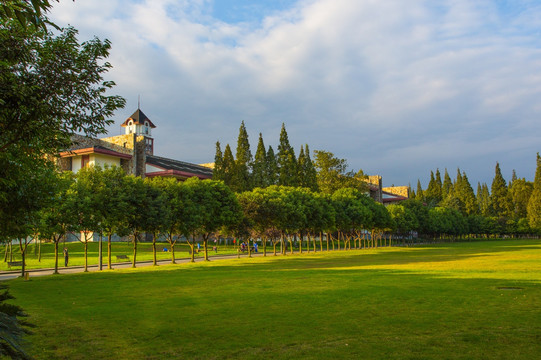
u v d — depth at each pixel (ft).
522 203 465.06
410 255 177.58
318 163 337.72
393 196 492.54
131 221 123.54
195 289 67.36
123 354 31.48
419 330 36.88
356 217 249.14
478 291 59.62
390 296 55.83
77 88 33.73
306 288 65.77
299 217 194.08
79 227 108.99
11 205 57.06
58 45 32.78
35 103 30.30
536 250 193.98
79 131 35.68
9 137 32.19
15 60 31.17
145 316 45.24
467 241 432.66
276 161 301.43
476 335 34.76
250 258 172.76
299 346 32.53
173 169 283.18
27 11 17.48
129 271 110.01
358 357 29.32
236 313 46.11
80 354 31.63
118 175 121.19
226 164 270.67
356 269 102.83
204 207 145.59
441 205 476.13
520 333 35.29
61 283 80.07
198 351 31.89
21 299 58.70
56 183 93.20
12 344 20.57
